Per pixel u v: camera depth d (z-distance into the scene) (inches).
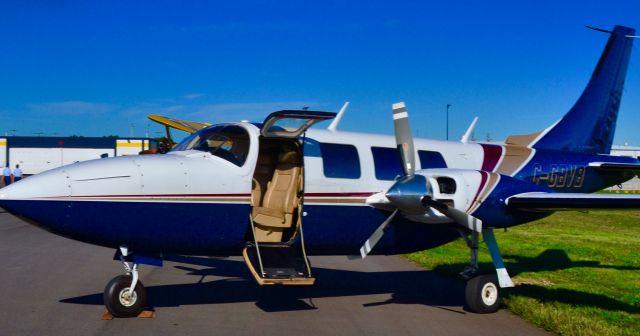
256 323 295.0
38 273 409.7
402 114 343.0
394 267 510.6
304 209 333.4
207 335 268.2
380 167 362.0
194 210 303.1
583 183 470.9
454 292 403.2
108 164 292.4
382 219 359.9
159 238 299.3
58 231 280.8
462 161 407.8
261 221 331.3
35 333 259.9
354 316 321.4
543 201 334.3
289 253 318.0
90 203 280.1
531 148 457.4
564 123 486.0
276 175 347.6
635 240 743.7
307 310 330.3
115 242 291.7
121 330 269.4
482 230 358.9
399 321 314.3
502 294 392.5
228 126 328.2
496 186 346.0
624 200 326.3
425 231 378.6
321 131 362.0
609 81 513.0
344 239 353.7
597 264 546.0
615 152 2460.6
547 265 538.0
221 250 321.1
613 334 293.0
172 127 821.2
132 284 293.1
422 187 322.3
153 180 293.7
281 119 302.8
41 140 2196.1
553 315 320.5
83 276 402.3
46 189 272.8
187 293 363.3
